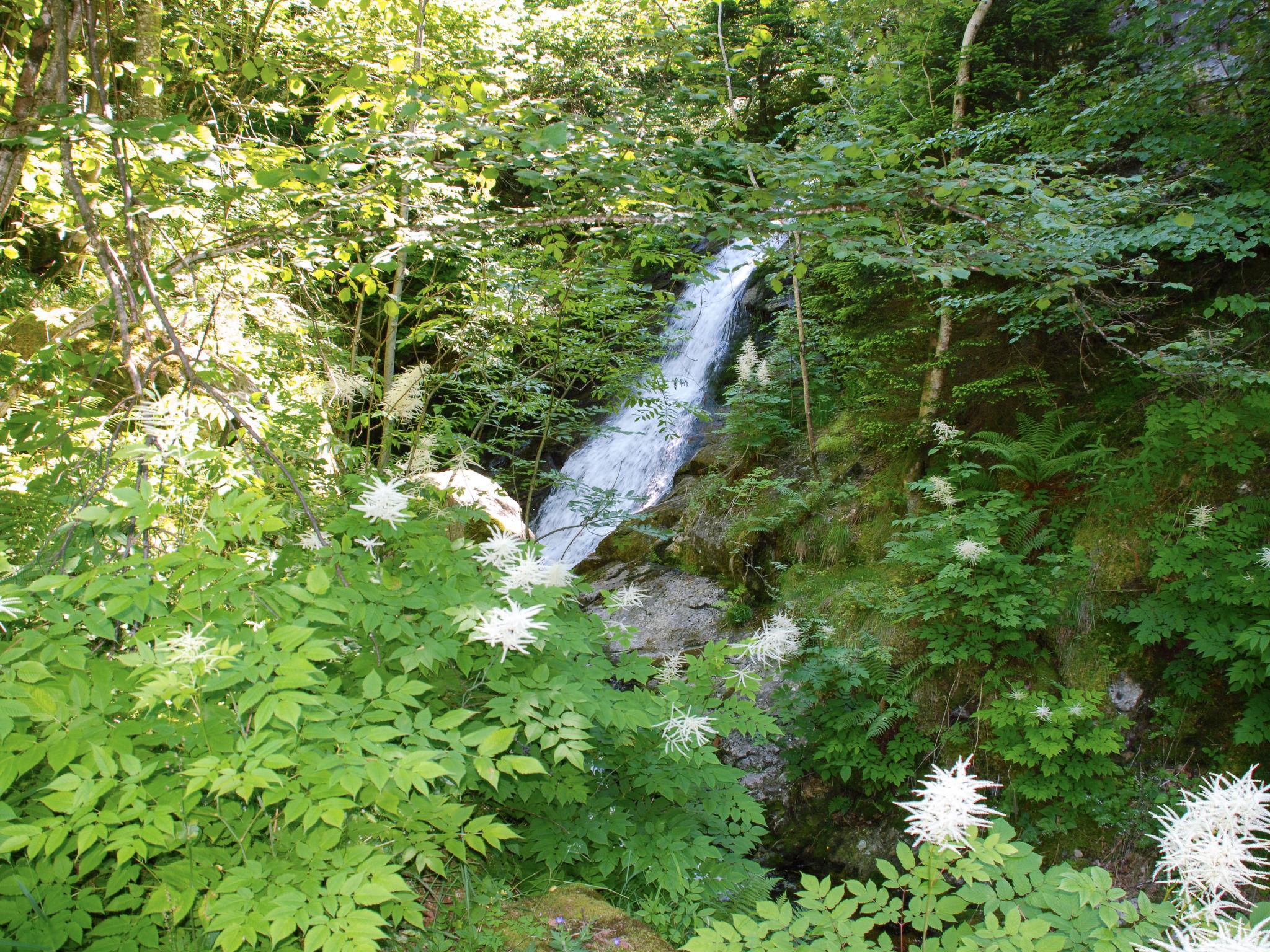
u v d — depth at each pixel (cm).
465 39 785
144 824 167
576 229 482
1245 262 625
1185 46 529
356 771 170
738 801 328
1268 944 128
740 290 1148
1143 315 672
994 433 639
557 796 279
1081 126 578
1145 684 511
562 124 303
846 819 545
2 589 188
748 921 169
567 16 1252
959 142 649
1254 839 147
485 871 294
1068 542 590
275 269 477
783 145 874
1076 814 482
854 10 732
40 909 187
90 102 385
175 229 419
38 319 548
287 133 770
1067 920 159
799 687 590
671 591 775
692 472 945
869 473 771
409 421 564
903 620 594
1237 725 458
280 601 201
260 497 208
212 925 165
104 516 199
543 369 593
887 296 841
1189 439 565
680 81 469
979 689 545
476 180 436
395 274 616
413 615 230
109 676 183
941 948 158
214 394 272
